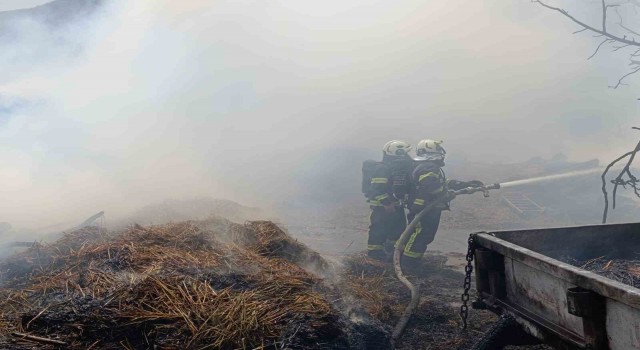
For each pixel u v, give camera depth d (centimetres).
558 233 379
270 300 371
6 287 430
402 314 490
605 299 244
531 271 307
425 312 498
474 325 475
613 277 339
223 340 321
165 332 323
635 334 227
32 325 318
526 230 375
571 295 252
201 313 339
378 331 393
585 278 252
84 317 325
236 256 451
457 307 520
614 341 240
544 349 402
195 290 362
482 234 363
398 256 588
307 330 349
